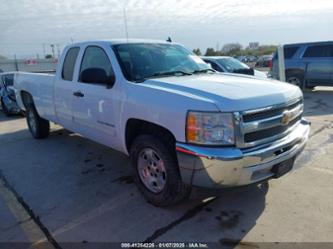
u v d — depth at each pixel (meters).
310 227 2.92
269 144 2.85
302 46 12.02
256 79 3.62
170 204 3.26
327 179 3.92
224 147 2.61
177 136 2.79
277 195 3.54
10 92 9.61
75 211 3.37
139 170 3.48
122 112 3.44
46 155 5.36
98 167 4.67
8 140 6.57
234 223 3.03
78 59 4.35
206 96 2.76
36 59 44.84
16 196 3.79
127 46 3.95
